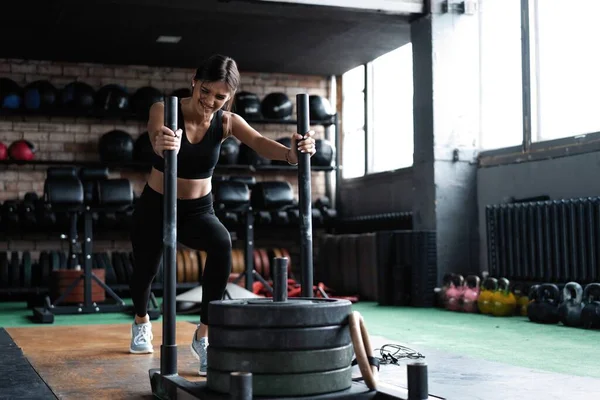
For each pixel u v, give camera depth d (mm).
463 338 3973
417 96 6539
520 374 2443
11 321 5492
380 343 3391
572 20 5445
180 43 7707
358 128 8984
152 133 2301
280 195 6246
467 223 6375
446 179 6336
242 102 8352
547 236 5230
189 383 1821
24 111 7734
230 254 2518
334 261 7926
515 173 5953
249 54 8219
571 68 5473
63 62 8359
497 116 6438
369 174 8422
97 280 5871
